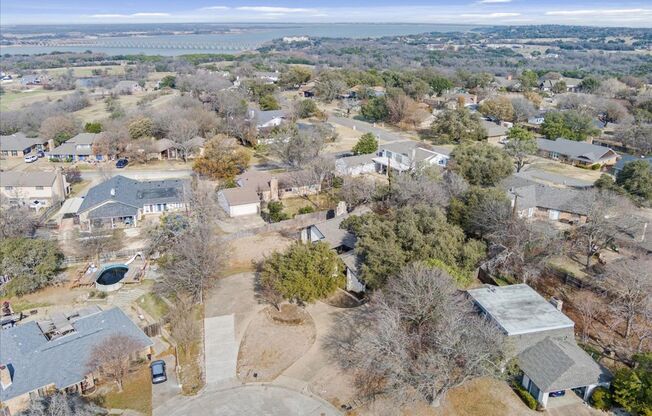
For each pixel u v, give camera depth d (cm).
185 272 4909
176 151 10188
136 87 18688
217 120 11500
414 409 3541
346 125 13338
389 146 9488
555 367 3556
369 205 6812
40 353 3925
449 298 3956
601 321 4447
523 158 9525
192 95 15662
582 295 4828
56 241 6116
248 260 5878
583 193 6669
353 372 3922
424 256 4628
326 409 3588
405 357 3572
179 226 6078
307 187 8112
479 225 5391
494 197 5641
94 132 11019
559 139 10562
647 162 7569
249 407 3625
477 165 7475
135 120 10662
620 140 11225
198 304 4934
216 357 4166
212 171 8450
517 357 3706
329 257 4772
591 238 5434
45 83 19950
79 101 15138
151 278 5494
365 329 4366
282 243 6316
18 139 10500
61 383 3681
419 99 15388
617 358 3950
